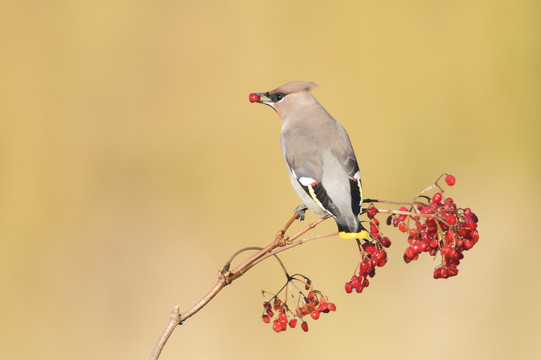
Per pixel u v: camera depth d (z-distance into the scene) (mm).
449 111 15211
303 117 8727
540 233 14602
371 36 14922
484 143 15266
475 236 6688
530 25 15383
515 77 15414
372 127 14836
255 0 14547
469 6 15281
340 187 7797
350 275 12812
